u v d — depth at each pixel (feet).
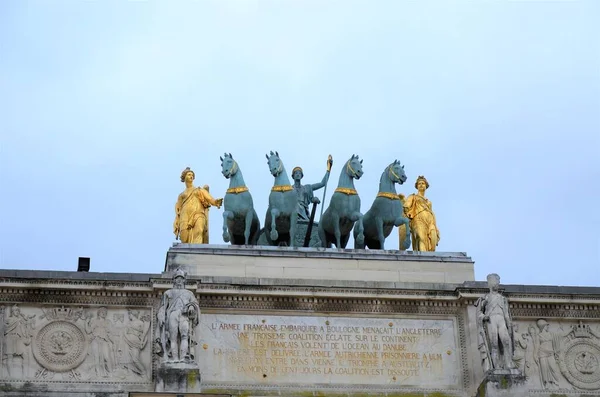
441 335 223.92
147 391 212.43
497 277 222.28
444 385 220.64
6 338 214.28
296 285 221.87
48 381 213.05
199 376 207.82
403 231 246.68
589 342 227.81
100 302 218.59
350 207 239.50
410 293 224.12
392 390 218.79
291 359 218.79
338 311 222.89
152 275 219.41
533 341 226.17
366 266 230.89
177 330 210.18
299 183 263.90
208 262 226.58
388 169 243.40
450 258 234.17
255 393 214.90
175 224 237.86
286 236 240.32
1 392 210.38
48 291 217.36
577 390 224.53
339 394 216.95
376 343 221.87
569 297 227.61
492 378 212.84
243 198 238.27
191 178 240.94
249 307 220.84
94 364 215.10
